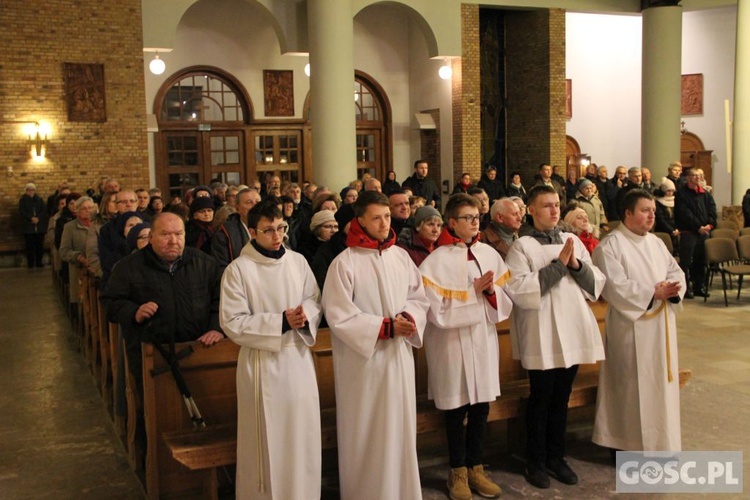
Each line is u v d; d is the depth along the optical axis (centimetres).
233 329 334
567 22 1864
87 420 543
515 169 1697
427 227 430
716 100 1858
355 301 350
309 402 341
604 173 1320
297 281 354
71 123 1307
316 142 1345
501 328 462
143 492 415
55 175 1307
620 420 415
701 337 747
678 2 1561
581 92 1889
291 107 1616
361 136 1698
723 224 1101
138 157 1349
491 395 379
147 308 379
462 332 376
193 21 1523
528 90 1650
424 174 1230
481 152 1691
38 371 681
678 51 1569
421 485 405
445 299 374
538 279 384
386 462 342
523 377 470
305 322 338
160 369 374
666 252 423
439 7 1497
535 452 404
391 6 1599
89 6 1298
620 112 1922
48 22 1279
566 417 439
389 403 343
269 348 330
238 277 343
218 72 1550
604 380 421
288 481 335
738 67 1345
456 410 381
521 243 402
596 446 460
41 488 424
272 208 346
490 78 1683
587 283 393
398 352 347
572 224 484
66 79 1296
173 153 1538
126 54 1327
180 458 348
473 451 391
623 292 401
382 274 351
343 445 353
